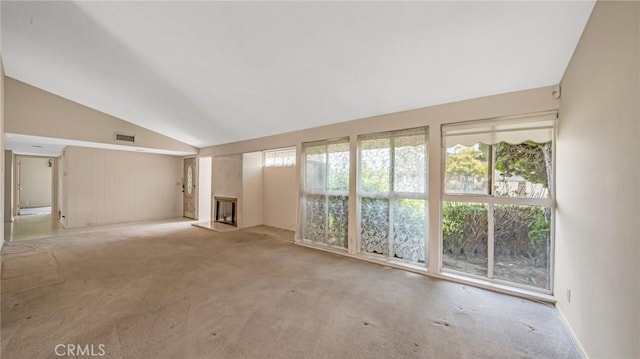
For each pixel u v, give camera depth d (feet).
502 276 9.61
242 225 20.61
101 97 15.99
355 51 8.45
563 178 7.86
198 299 8.47
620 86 4.79
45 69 13.44
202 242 16.14
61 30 9.92
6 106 15.17
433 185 10.73
